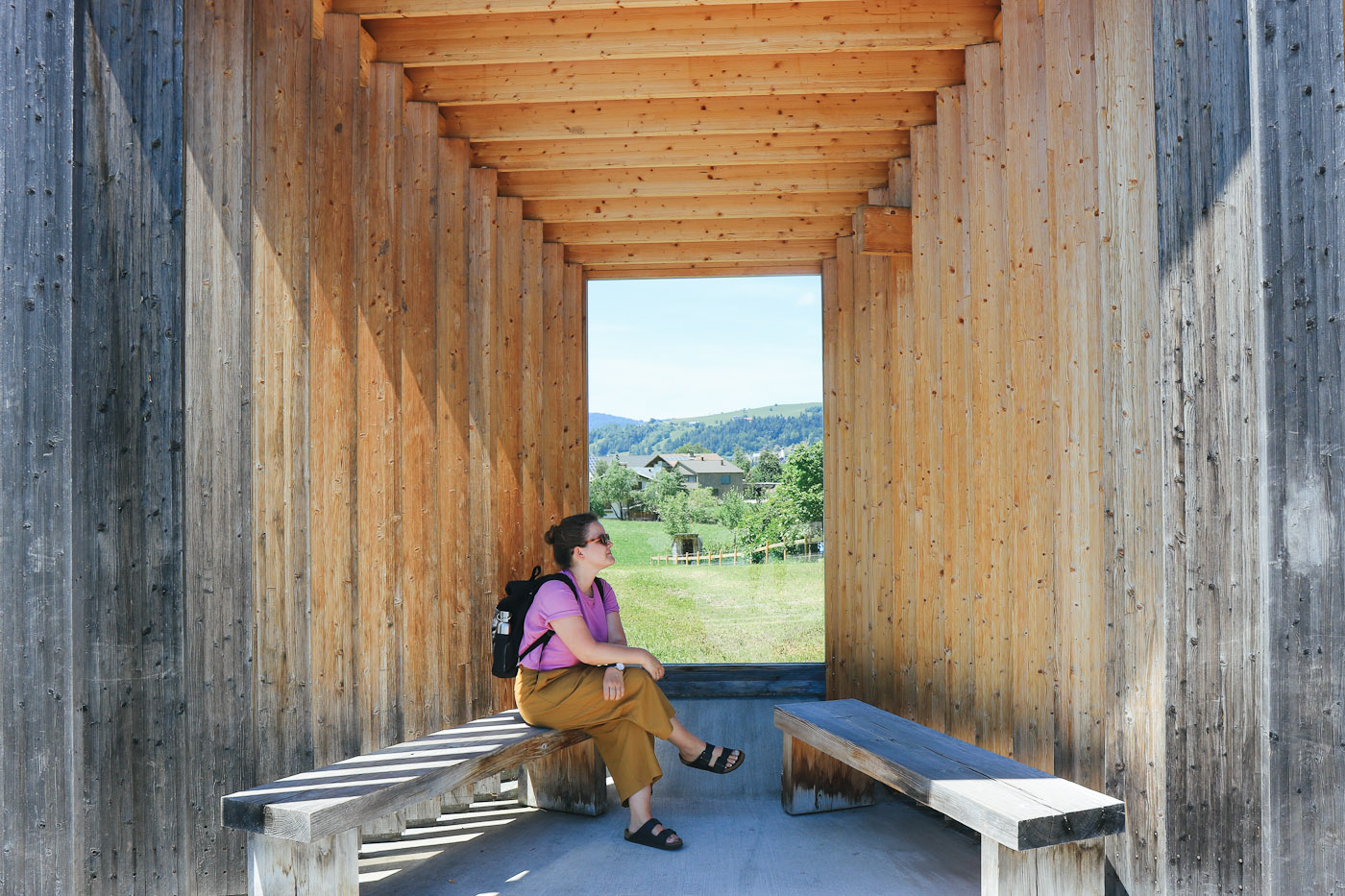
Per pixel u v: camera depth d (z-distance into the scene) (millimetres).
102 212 2875
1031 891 2619
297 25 3600
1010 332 3672
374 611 4125
